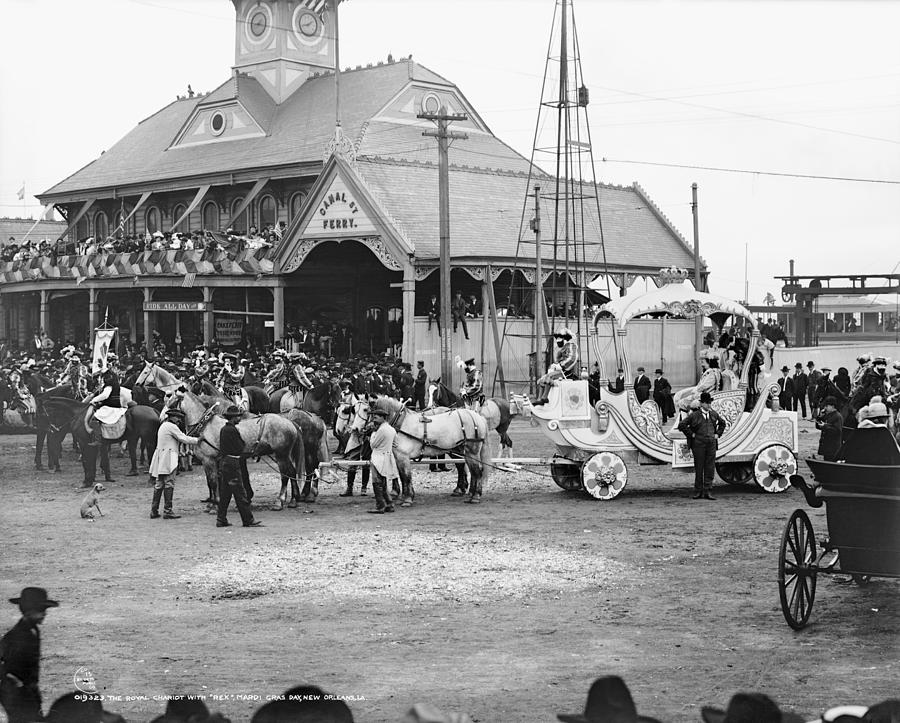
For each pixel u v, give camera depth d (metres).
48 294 65.81
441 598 14.38
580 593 14.66
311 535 19.31
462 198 54.50
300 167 59.91
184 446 29.25
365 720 9.24
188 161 68.75
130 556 17.47
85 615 13.52
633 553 17.45
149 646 11.98
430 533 19.45
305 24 71.12
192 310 57.03
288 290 61.44
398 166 53.31
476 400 28.91
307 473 23.88
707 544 18.25
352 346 56.53
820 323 68.50
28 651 8.51
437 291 57.84
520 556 17.11
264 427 22.36
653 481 27.16
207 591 14.88
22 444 37.94
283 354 36.78
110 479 27.91
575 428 23.64
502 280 57.91
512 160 66.50
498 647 11.95
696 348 58.19
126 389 28.92
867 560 12.58
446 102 66.31
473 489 23.64
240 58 72.06
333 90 67.31
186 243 56.97
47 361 46.09
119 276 59.69
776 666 11.13
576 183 63.41
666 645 12.02
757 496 24.39
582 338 52.53
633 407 23.84
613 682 5.39
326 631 12.68
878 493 12.38
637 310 23.95
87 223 75.94
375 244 49.19
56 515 22.09
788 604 12.92
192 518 21.59
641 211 65.62
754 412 24.70
